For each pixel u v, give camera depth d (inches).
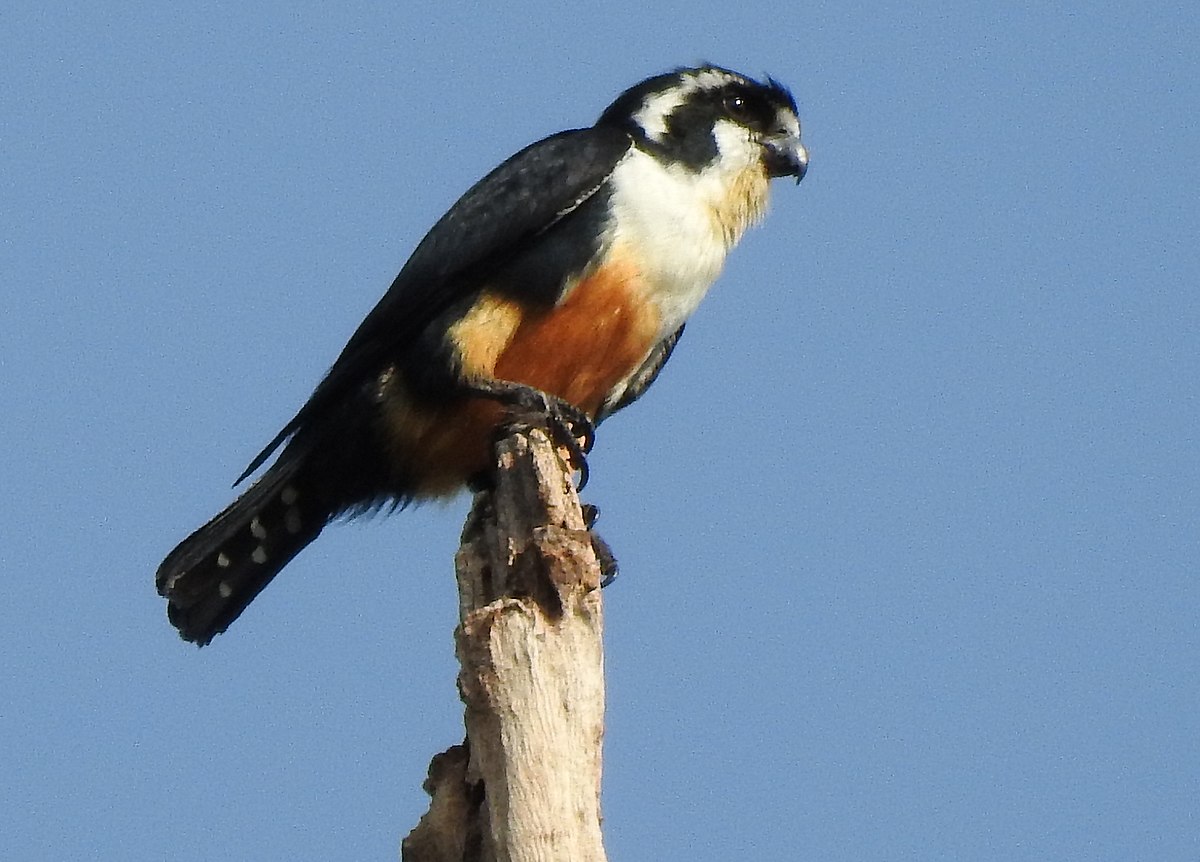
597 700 340.2
